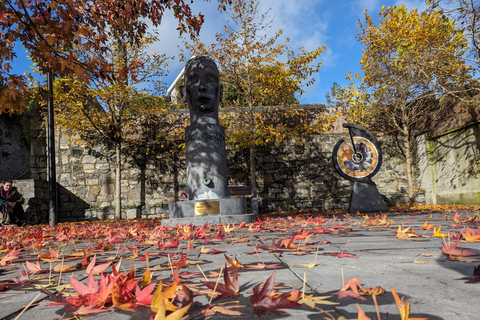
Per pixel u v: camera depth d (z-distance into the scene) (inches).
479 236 84.2
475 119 426.6
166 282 57.4
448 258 75.2
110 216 479.8
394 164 522.0
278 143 512.7
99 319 40.8
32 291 60.7
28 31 166.7
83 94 460.4
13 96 166.4
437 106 499.8
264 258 84.9
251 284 56.0
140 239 143.8
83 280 67.5
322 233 147.6
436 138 500.1
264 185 501.7
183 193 331.6
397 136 528.7
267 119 519.8
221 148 260.8
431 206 432.8
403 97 500.4
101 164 492.7
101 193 486.3
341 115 534.3
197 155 255.0
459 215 207.2
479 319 36.0
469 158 439.2
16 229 276.8
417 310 39.5
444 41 441.4
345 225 186.9
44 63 179.6
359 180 367.2
